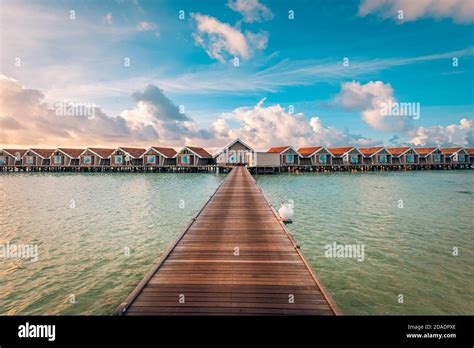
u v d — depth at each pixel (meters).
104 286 7.84
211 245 8.35
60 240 11.98
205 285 5.70
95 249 10.84
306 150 60.22
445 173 56.25
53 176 51.97
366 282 7.94
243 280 5.92
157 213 17.61
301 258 7.14
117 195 25.75
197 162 58.00
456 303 6.85
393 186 31.89
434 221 14.97
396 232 12.84
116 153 60.53
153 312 4.79
